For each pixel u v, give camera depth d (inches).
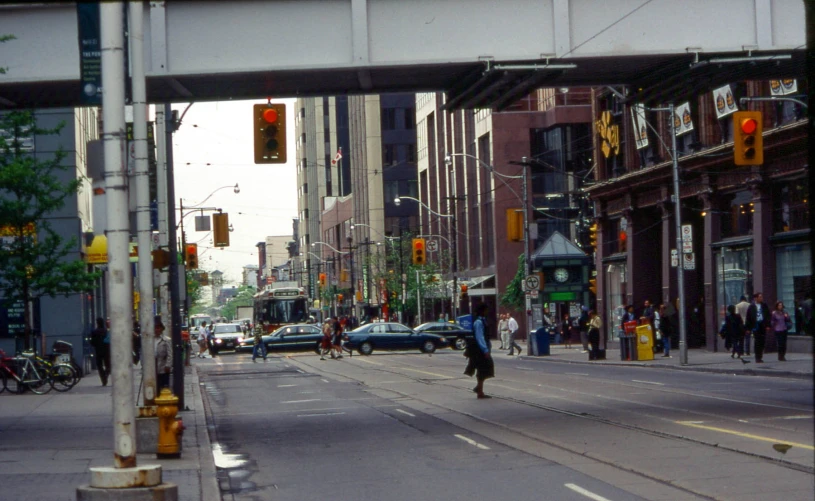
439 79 797.2
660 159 1744.6
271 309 2655.0
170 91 778.8
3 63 708.7
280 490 461.4
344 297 4215.1
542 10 735.7
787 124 1346.0
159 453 545.0
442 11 729.0
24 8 709.3
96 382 1315.2
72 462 540.4
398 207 4143.7
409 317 3405.5
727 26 746.2
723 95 1513.3
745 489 410.9
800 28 747.4
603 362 1535.4
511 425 686.5
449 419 748.6
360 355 2156.7
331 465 536.1
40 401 991.6
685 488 420.8
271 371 1601.9
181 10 721.0
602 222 2031.3
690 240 1344.7
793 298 1414.9
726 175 1562.5
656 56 743.1
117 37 354.0
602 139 1994.3
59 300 1496.1
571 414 743.1
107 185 352.2
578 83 840.3
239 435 693.3
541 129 2753.4
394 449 592.1
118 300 350.0
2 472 501.7
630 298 1878.7
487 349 916.6
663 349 1673.2
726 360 1366.9
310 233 6117.1
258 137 772.0
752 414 691.4
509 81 781.3
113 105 353.4
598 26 738.2
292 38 724.0
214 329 2728.8
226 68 718.5
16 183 1096.8
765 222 1449.3
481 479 470.0
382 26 726.5
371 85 803.4
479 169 2910.9
